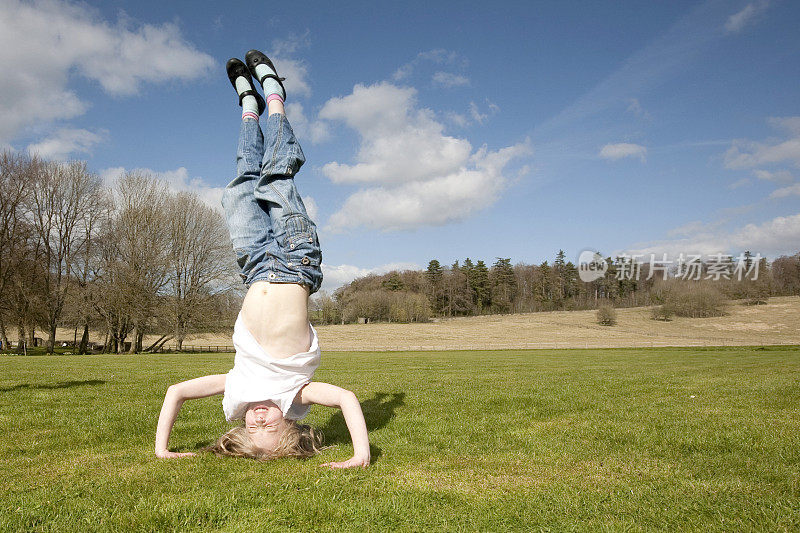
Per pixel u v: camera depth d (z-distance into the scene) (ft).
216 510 6.98
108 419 15.71
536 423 14.46
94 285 107.04
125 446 11.76
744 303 248.93
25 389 25.41
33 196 108.68
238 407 9.96
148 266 107.96
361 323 261.65
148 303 108.68
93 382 29.27
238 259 11.03
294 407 10.28
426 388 25.27
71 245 113.29
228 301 117.39
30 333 116.26
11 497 7.57
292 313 9.95
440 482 8.33
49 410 17.74
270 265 10.21
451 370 42.45
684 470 9.21
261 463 9.62
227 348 148.05
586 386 25.30
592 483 8.34
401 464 9.63
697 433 12.50
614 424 13.93
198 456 10.05
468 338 187.93
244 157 11.79
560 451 10.91
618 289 289.33
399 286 301.43
